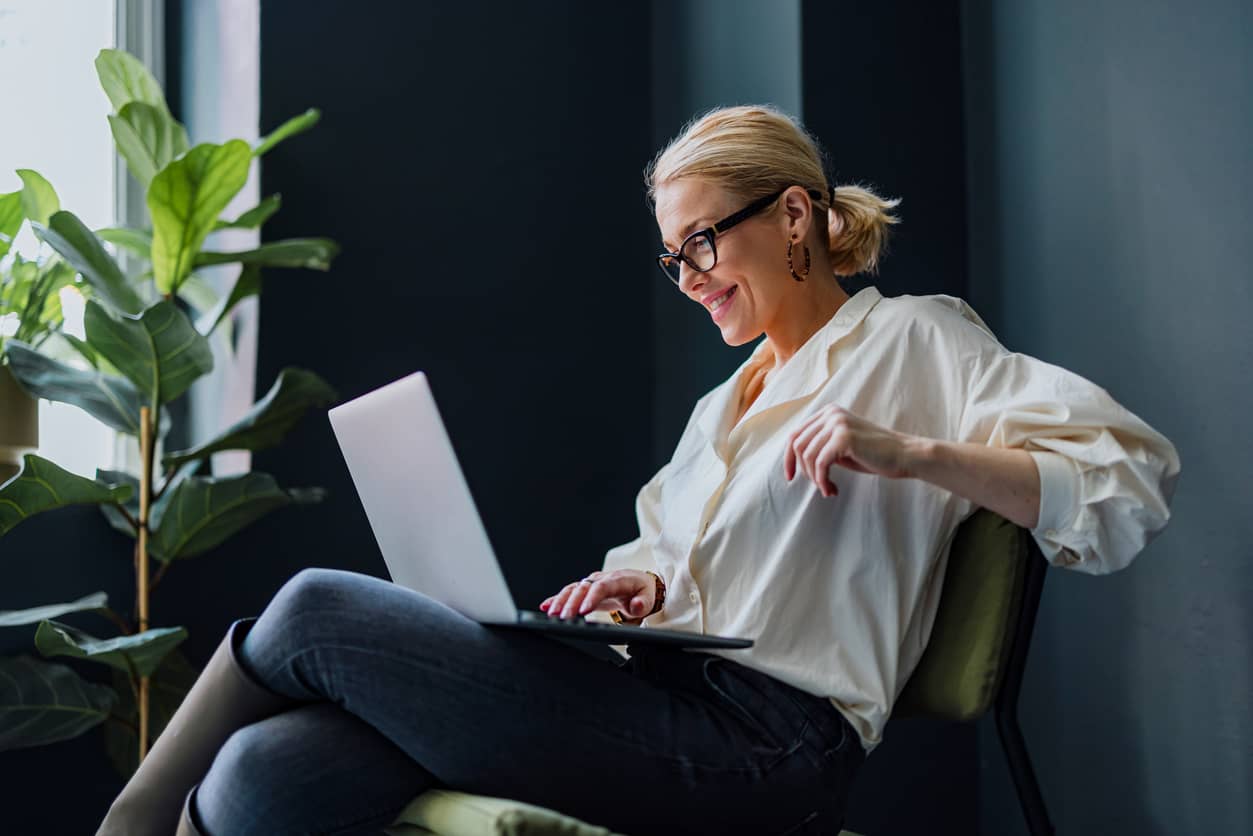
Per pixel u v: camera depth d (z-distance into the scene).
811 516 1.38
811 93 2.32
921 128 2.39
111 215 2.69
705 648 1.33
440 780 1.23
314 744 1.19
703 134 1.56
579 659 1.28
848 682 1.33
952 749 2.30
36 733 2.12
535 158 2.78
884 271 2.33
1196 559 1.80
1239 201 1.75
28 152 2.63
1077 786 2.04
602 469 2.77
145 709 2.19
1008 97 2.28
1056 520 1.28
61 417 2.58
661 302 2.84
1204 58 1.82
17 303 2.35
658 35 2.91
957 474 1.27
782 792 1.27
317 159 2.55
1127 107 1.97
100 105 2.71
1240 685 1.71
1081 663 2.03
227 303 2.35
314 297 2.52
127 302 2.25
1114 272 1.99
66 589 2.35
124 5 2.73
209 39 2.69
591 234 2.82
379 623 1.21
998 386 1.37
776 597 1.37
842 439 1.25
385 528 1.36
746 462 1.46
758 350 1.65
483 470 2.64
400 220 2.62
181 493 2.23
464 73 2.72
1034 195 2.19
